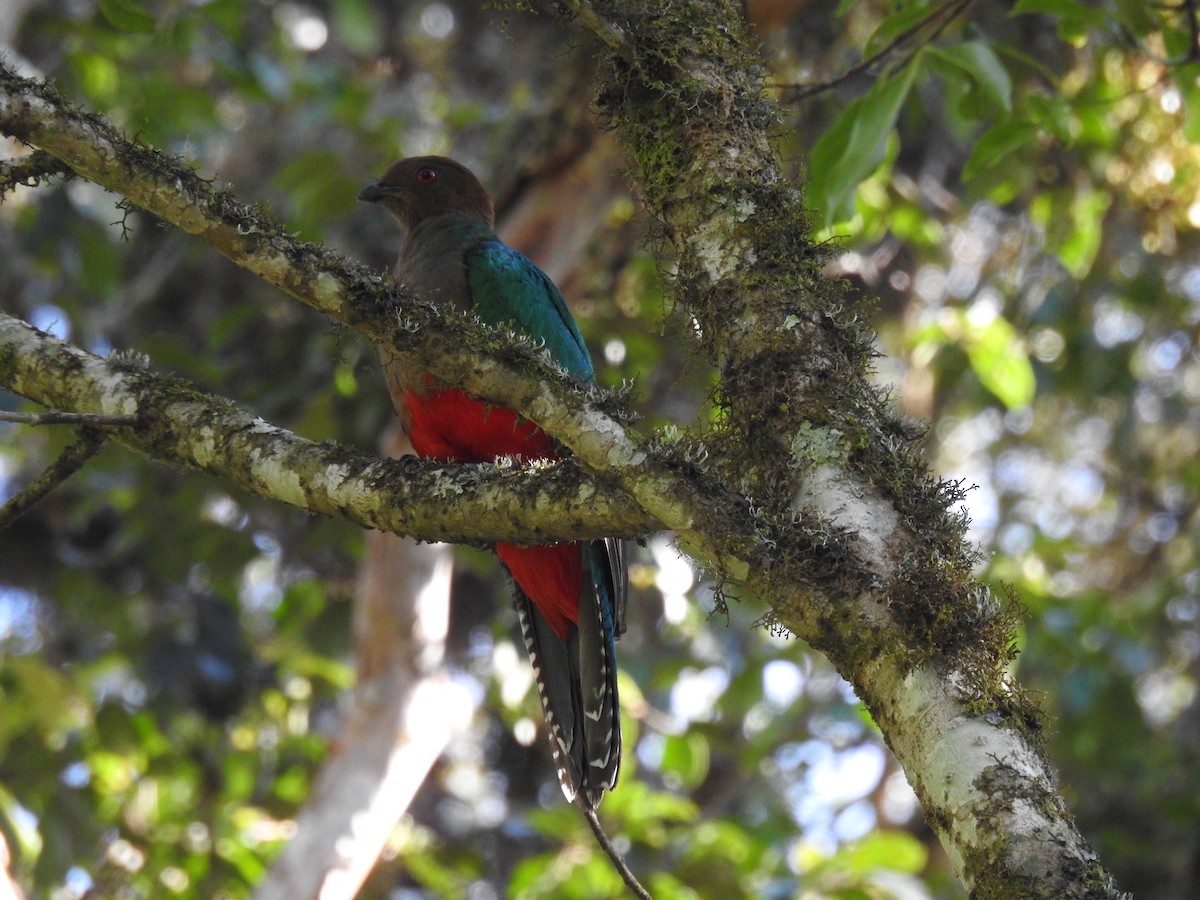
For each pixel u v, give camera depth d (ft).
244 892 42.96
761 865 41.88
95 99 45.19
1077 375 49.80
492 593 47.21
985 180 42.29
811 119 41.27
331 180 42.27
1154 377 53.42
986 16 40.14
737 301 16.65
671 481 15.34
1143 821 50.96
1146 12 26.25
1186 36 26.76
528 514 16.65
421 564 38.34
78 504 45.34
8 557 45.68
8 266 48.52
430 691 37.96
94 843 42.34
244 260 17.29
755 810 55.31
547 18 43.60
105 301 46.73
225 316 43.04
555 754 25.59
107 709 43.60
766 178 17.38
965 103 27.76
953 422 57.47
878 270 48.03
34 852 40.34
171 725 45.21
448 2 57.26
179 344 40.75
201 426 19.12
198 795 49.32
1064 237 42.14
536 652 26.21
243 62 45.60
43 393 20.02
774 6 34.04
